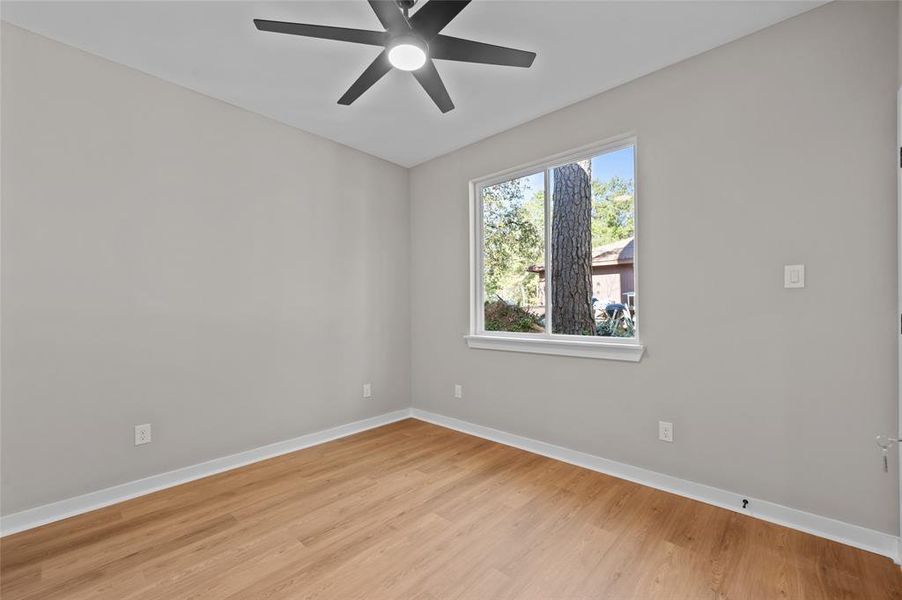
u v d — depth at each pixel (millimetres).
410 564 1741
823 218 1923
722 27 2064
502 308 3398
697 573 1669
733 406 2170
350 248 3523
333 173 3406
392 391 3855
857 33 1843
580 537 1927
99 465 2244
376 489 2436
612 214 2760
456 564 1739
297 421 3135
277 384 3021
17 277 2020
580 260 2912
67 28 2041
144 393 2406
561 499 2295
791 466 2002
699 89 2277
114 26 2029
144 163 2420
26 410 2037
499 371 3283
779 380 2037
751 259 2115
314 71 2436
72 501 2156
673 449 2377
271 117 2998
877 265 1802
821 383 1931
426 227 3887
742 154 2143
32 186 2061
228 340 2771
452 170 3648
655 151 2443
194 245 2617
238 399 2812
